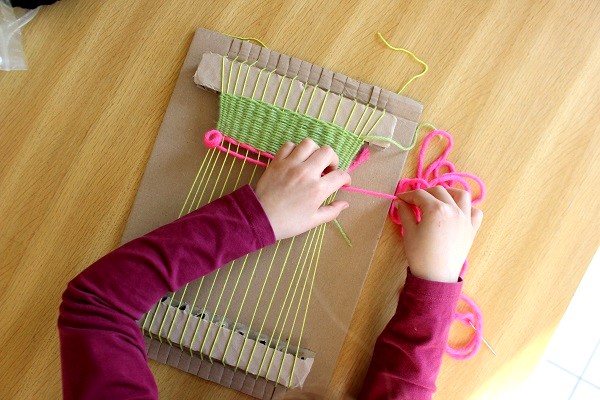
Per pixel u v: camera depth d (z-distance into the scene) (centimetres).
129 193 75
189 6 77
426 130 75
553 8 75
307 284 74
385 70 76
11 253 75
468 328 74
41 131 76
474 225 70
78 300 61
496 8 75
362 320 74
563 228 74
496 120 75
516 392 73
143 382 60
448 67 75
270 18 76
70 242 75
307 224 68
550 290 73
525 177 75
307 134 72
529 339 73
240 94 73
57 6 76
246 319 73
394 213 75
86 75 76
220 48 75
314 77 74
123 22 76
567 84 75
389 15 76
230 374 73
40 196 75
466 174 73
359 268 74
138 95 76
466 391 73
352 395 73
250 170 75
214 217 65
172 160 75
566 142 75
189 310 73
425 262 67
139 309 63
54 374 74
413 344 65
